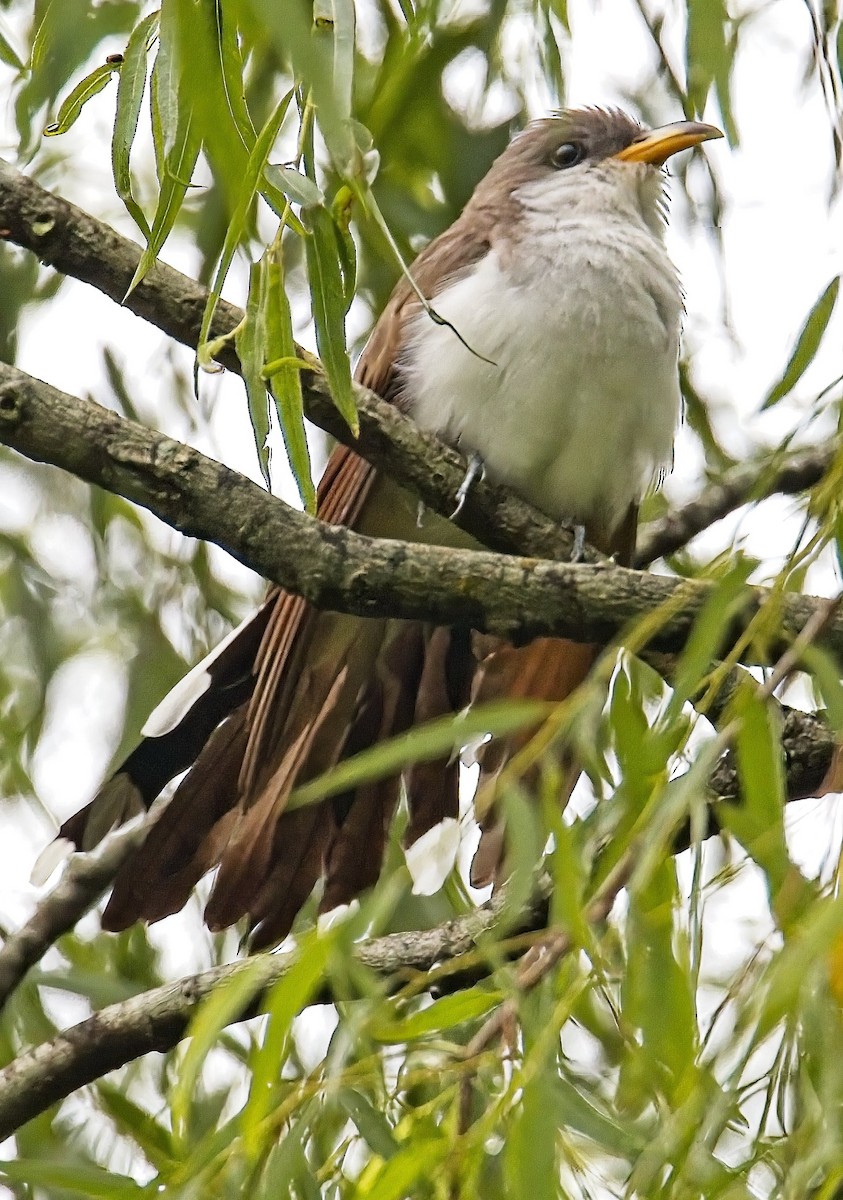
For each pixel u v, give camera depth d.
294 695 7.82
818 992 3.80
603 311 8.22
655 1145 3.95
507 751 7.10
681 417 8.91
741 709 4.33
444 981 6.25
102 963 8.21
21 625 9.21
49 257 6.36
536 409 8.09
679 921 4.30
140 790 7.39
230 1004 4.37
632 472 8.39
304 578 6.04
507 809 4.31
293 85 4.46
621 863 4.21
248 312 4.86
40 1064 6.92
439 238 8.74
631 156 8.87
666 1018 4.05
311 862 7.68
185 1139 4.94
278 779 7.62
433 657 8.12
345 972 4.32
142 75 4.89
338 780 4.52
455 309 8.23
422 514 7.97
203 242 8.59
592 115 9.13
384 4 8.53
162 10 4.29
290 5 3.79
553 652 7.95
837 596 4.50
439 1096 4.23
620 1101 4.59
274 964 6.64
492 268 8.35
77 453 5.96
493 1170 4.34
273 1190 4.22
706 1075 3.95
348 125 4.07
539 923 5.89
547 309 8.16
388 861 7.97
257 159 4.45
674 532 9.00
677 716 4.42
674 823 4.12
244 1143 4.25
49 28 5.93
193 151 4.64
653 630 4.74
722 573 4.79
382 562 6.03
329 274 4.76
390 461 7.09
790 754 6.14
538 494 8.36
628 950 4.11
